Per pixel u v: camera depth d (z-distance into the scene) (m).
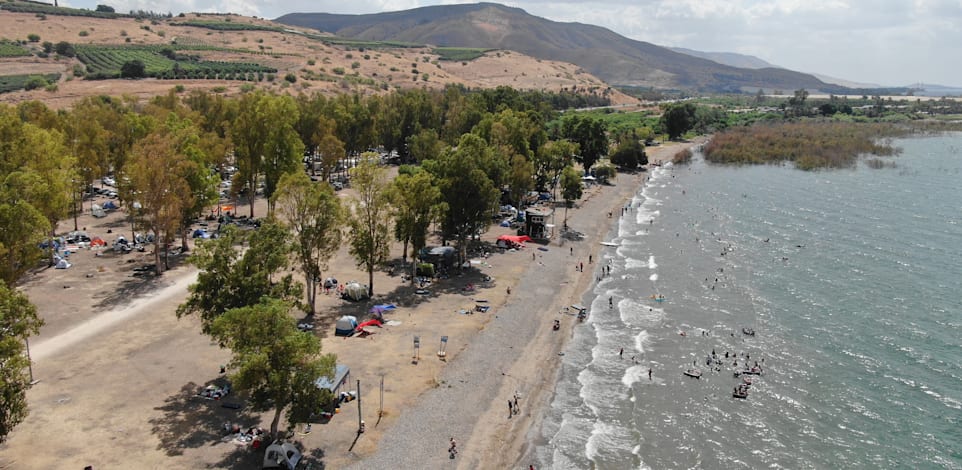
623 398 59.44
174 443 47.59
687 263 101.81
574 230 121.69
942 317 79.38
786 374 64.44
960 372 64.94
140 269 86.31
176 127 122.81
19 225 64.69
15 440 46.91
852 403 58.94
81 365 59.03
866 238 116.75
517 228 119.25
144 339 65.06
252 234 58.88
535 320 76.94
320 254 74.81
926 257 104.81
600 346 70.44
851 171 192.88
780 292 88.38
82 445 46.69
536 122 170.75
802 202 148.88
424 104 196.12
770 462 49.91
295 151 114.75
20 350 43.38
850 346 71.00
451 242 107.25
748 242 114.62
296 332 46.03
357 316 74.25
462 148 101.44
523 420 55.16
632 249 109.75
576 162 187.38
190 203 89.50
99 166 116.94
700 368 65.56
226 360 61.09
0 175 81.69
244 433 49.22
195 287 55.56
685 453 50.97
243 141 112.75
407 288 85.06
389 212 81.31
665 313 80.44
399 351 65.75
